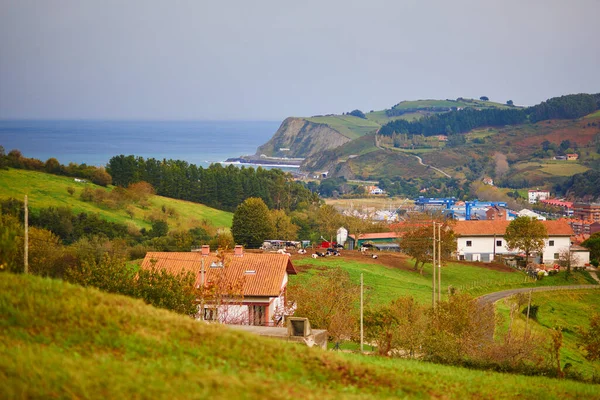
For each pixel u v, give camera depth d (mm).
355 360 57281
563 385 70625
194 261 119875
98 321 47344
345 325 111625
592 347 109188
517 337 113312
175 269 117562
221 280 98688
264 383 43000
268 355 49219
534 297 189000
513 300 177625
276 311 110188
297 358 50188
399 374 55406
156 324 49344
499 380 67688
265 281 111312
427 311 110812
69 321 46312
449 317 97938
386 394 48781
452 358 84250
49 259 138750
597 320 111812
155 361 43312
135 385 38312
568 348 140750
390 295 162375
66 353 42125
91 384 37719
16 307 46375
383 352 88812
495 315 116125
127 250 194250
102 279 85375
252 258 118562
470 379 63406
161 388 38469
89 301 49938
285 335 70875
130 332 47031
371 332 118125
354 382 49594
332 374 49562
